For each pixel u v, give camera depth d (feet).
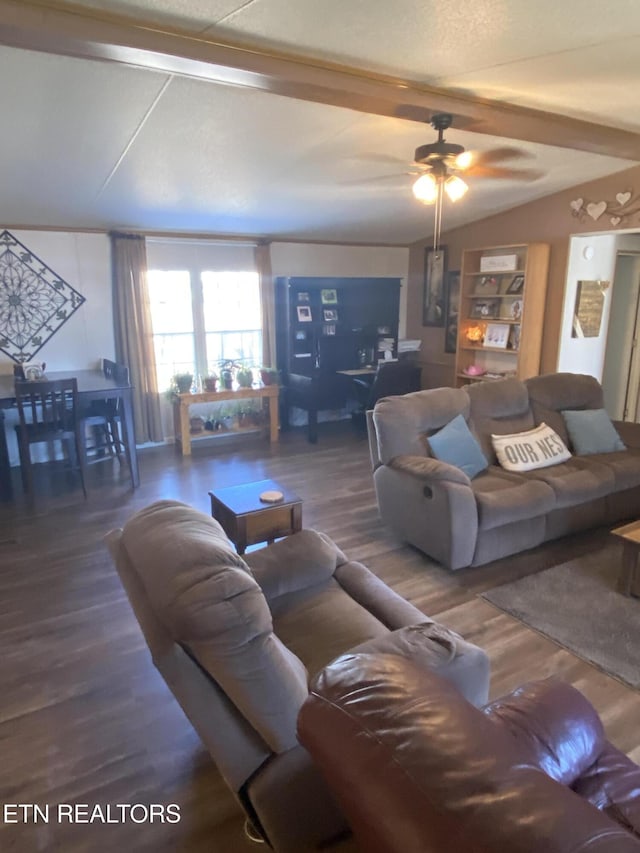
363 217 17.94
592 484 11.54
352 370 21.04
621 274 19.44
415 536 10.98
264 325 19.88
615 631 8.63
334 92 8.00
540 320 17.52
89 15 6.20
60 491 14.67
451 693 3.00
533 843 2.08
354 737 2.81
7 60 7.18
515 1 6.09
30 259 15.88
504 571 10.52
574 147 11.30
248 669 4.22
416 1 6.10
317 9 6.27
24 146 9.97
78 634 8.66
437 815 2.31
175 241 17.99
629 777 4.22
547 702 4.62
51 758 6.40
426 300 22.12
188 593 4.12
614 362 20.12
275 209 16.02
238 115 9.43
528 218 17.66
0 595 9.74
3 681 7.63
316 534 7.72
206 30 6.70
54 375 16.10
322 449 18.43
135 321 17.33
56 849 5.38
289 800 4.50
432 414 11.93
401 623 6.37
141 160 11.19
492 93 8.87
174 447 18.62
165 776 6.17
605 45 7.18
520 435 12.64
